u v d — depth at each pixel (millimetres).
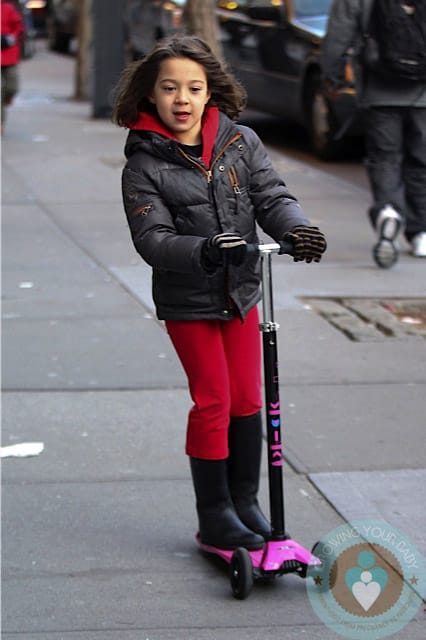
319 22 30016
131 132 8891
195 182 8680
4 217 22750
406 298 17203
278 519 8797
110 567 9320
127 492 10711
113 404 12914
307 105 30375
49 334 15453
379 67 18156
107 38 36562
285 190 8969
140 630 8320
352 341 15141
